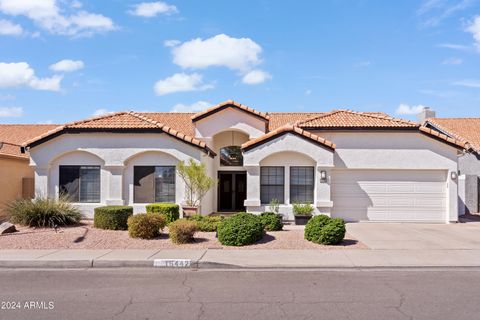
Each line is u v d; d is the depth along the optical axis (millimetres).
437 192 20391
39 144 19969
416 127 20078
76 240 14008
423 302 7977
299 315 7219
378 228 18203
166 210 17844
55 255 11906
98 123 20156
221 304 7863
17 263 11172
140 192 20078
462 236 15922
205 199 21344
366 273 10484
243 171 24250
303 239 14391
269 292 8711
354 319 7023
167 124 26938
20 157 23297
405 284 9352
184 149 19891
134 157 20141
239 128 21812
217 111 21812
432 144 20297
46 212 16500
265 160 19719
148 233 14367
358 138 20469
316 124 20516
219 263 11109
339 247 13453
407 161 20281
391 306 7727
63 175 20188
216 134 23500
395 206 20359
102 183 20031
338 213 20406
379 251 12891
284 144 19375
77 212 17766
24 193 24000
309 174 19656
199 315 7219
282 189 19688
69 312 7371
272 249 13016
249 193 19422
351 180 20500
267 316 7168
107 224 16078
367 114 22250
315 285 9273
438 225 19438
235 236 13398
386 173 20484
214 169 24234
